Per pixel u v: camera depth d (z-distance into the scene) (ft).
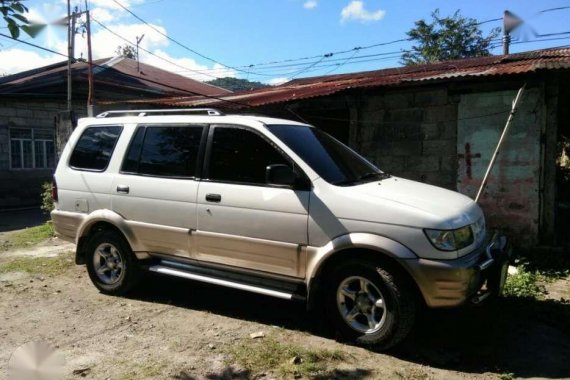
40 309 16.70
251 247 14.67
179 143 16.56
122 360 12.64
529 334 14.33
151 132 17.30
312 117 31.73
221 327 14.88
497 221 24.93
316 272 13.60
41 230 33.55
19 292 18.76
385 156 28.35
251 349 13.20
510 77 23.54
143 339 13.99
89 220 17.90
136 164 17.33
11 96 51.16
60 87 55.21
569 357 12.92
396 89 27.45
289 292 14.38
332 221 13.35
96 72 60.64
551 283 19.51
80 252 18.72
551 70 22.04
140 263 17.56
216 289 18.71
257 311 16.31
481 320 15.21
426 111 26.91
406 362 12.53
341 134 31.73
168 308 16.67
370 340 13.03
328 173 14.23
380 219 12.82
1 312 16.46
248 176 14.97
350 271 13.25
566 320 15.25
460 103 25.70
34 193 55.06
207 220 15.44
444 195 14.52
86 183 18.20
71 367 12.25
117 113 19.24
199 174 15.85
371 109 28.63
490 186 25.03
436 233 12.28
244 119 15.58
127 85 61.41
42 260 24.14
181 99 40.45
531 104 23.76
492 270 13.48
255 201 14.53
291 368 12.09
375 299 13.08
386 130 28.25
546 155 23.97
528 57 29.99
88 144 18.79
